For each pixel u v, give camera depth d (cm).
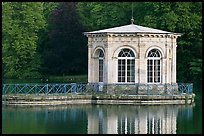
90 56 8831
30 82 12125
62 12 12762
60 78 12762
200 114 7406
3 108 7825
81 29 12762
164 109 7831
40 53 12988
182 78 11625
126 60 8594
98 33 8650
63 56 12800
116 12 12381
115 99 8281
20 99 8119
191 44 11406
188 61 11538
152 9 11525
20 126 6450
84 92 8669
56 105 8150
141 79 8556
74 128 6356
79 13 13012
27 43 12512
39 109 7762
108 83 8581
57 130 6216
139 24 11781
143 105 8188
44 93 8462
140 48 8538
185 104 8369
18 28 12475
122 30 8619
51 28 12888
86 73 13012
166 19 11112
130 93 8538
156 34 8575
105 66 8612
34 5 12600
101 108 7894
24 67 12850
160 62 8656
